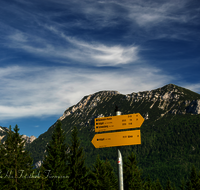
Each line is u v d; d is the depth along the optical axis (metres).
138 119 11.61
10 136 38.03
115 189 58.75
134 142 11.44
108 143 11.79
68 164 46.25
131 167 63.66
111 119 12.01
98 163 54.84
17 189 34.47
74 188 44.22
